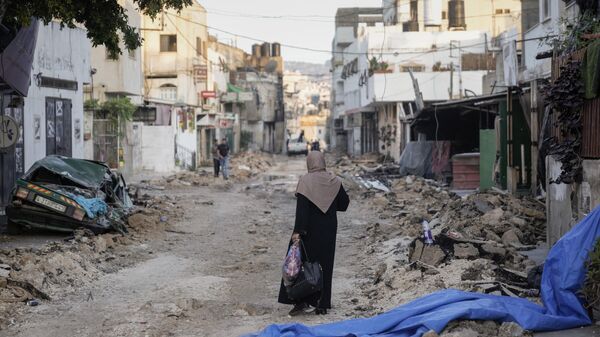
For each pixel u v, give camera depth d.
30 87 19.94
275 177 40.38
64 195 14.43
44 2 12.71
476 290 8.45
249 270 11.96
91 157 32.66
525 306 7.54
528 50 26.09
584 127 10.20
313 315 8.71
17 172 19.02
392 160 51.94
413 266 10.26
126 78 37.19
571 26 11.34
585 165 10.23
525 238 13.47
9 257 11.55
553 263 7.62
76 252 12.25
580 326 7.21
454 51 56.03
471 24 63.78
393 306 8.78
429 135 34.56
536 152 18.33
